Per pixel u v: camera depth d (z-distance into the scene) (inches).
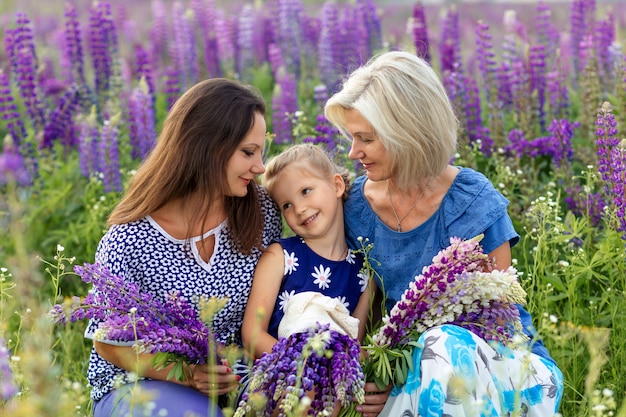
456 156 202.8
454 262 125.9
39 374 86.7
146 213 132.6
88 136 231.3
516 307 134.5
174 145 131.4
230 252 138.2
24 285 88.3
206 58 327.0
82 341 173.3
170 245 135.1
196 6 354.6
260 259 141.1
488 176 209.2
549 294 173.9
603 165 175.2
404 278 144.1
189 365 126.6
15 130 243.4
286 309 136.6
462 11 500.4
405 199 142.9
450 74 242.5
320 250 142.7
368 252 146.1
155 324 122.0
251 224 137.6
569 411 148.2
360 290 145.6
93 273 124.4
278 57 311.4
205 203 132.6
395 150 133.8
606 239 166.7
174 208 135.0
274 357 118.8
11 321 175.5
